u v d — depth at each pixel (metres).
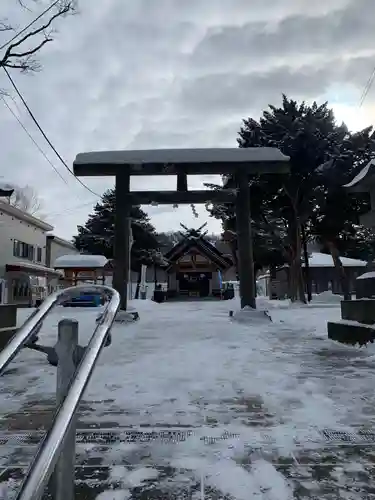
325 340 8.94
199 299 36.41
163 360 6.75
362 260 36.00
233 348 7.94
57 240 37.62
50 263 36.34
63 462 1.84
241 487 2.57
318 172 20.58
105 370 5.98
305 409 4.14
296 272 22.89
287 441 3.30
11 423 3.81
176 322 13.17
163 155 13.84
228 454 3.05
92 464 2.90
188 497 2.46
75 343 2.00
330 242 24.72
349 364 6.31
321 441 3.30
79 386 1.65
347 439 3.35
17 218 29.52
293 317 14.20
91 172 13.83
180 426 3.66
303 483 2.61
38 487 1.27
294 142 20.48
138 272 41.69
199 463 2.90
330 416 3.92
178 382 5.27
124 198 13.82
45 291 32.44
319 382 5.21
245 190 13.87
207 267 37.78
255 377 5.52
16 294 27.88
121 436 3.42
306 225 24.95
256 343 8.56
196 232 37.31
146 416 3.95
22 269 27.88
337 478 2.67
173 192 13.91
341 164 20.28
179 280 38.94
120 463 2.91
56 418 1.51
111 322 2.04
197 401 4.45
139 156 13.90
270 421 3.79
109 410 4.13
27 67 12.04
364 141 21.02
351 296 25.28
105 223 42.56
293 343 8.51
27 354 7.23
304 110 22.69
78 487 2.58
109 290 2.33
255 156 13.76
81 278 29.34
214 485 2.60
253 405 4.30
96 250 41.47
